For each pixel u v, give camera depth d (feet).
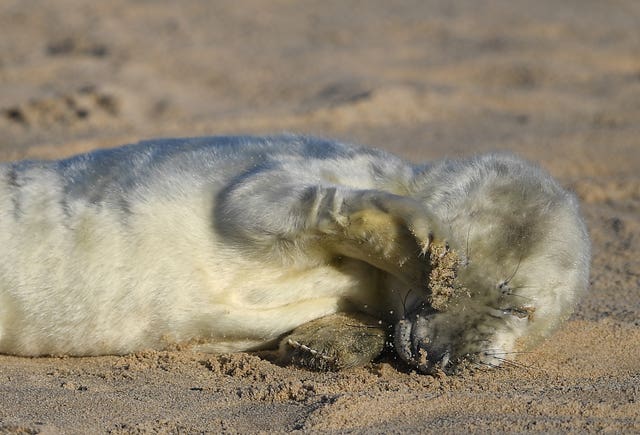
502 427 46.44
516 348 55.01
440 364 53.01
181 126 115.34
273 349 57.26
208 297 54.39
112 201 54.54
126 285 53.93
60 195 55.11
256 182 53.62
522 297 53.72
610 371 56.29
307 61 147.54
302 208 52.19
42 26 158.61
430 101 130.21
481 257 53.62
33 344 55.26
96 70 135.74
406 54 154.30
